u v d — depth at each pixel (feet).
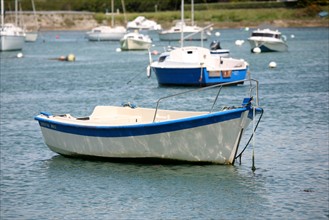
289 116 128.16
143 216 74.69
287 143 104.73
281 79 194.70
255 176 87.15
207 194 80.89
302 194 80.33
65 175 89.92
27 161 97.76
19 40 355.15
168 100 154.81
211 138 87.40
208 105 145.59
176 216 74.43
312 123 120.78
